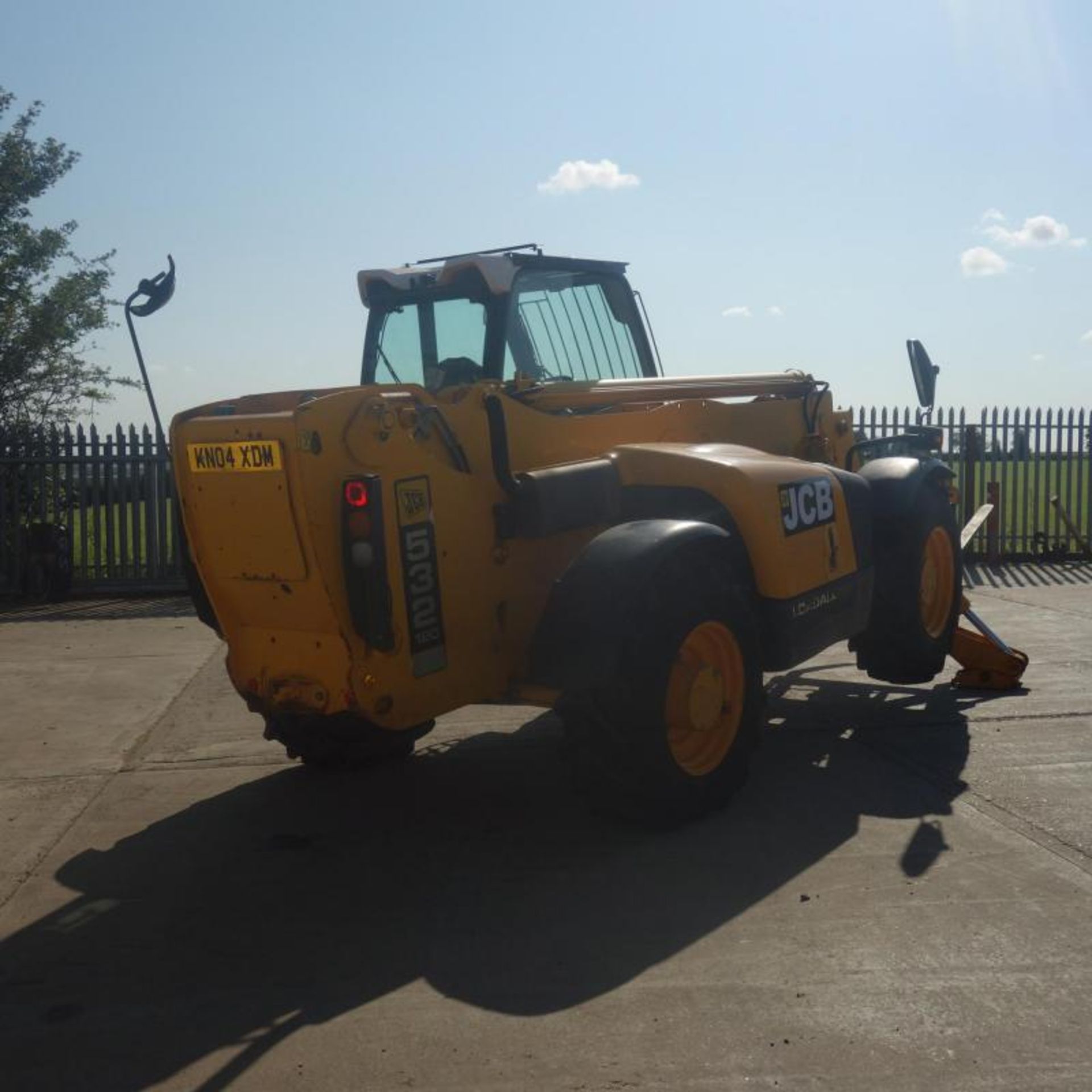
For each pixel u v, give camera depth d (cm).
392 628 455
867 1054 324
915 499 686
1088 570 1402
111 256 1783
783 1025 341
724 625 517
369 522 444
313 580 452
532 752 643
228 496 462
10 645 1059
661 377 693
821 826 503
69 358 1773
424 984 376
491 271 589
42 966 401
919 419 1513
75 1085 325
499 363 600
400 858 490
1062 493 1697
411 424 467
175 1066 333
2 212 1747
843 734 645
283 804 569
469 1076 322
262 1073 328
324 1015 359
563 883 454
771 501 551
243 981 384
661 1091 311
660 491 564
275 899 452
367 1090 318
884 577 687
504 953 396
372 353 650
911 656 702
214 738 699
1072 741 617
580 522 525
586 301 665
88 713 774
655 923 414
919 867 454
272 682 488
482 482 498
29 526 1370
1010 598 1153
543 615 487
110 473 1408
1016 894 426
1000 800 527
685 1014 350
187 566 559
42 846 521
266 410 500
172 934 423
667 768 490
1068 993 353
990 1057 320
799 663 571
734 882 446
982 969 370
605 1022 347
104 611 1273
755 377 694
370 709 462
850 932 399
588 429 572
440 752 650
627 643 480
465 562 489
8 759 663
